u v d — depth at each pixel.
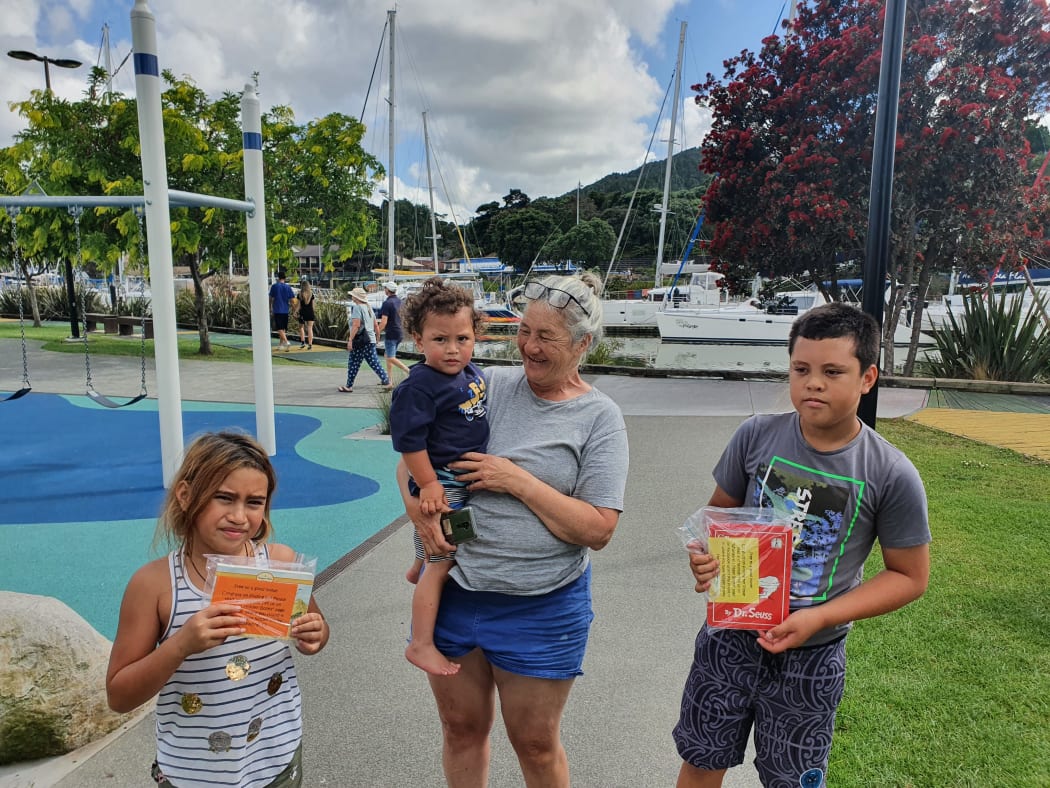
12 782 2.54
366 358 11.92
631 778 2.60
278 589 1.70
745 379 13.09
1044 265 12.91
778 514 1.87
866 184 12.27
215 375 13.45
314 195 18.03
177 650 1.63
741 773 2.64
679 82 29.19
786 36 13.39
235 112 16.11
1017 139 11.83
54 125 13.52
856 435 1.90
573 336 1.96
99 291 27.48
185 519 1.79
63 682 2.68
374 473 7.02
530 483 1.92
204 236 15.17
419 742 2.81
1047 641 3.43
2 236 19.70
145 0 5.36
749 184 13.54
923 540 1.83
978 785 2.46
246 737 1.77
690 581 4.33
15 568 4.60
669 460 7.19
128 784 2.54
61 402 10.71
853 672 3.18
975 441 7.78
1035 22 11.41
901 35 3.60
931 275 14.50
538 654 1.98
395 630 3.72
